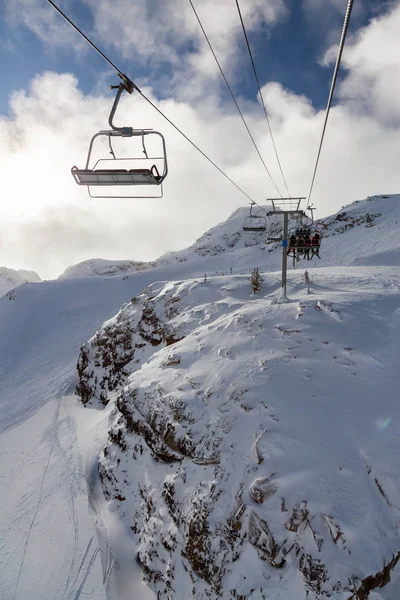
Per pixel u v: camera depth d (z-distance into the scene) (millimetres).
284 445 9047
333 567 6844
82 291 73312
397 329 13500
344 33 4113
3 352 48969
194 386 12625
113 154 6156
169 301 24953
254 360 12828
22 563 12344
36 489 16375
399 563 6809
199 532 8938
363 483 7875
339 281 22203
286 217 17766
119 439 14969
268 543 7703
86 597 10672
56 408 27297
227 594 7836
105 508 13594
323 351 12539
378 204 110938
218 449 10016
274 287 23016
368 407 9641
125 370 23531
